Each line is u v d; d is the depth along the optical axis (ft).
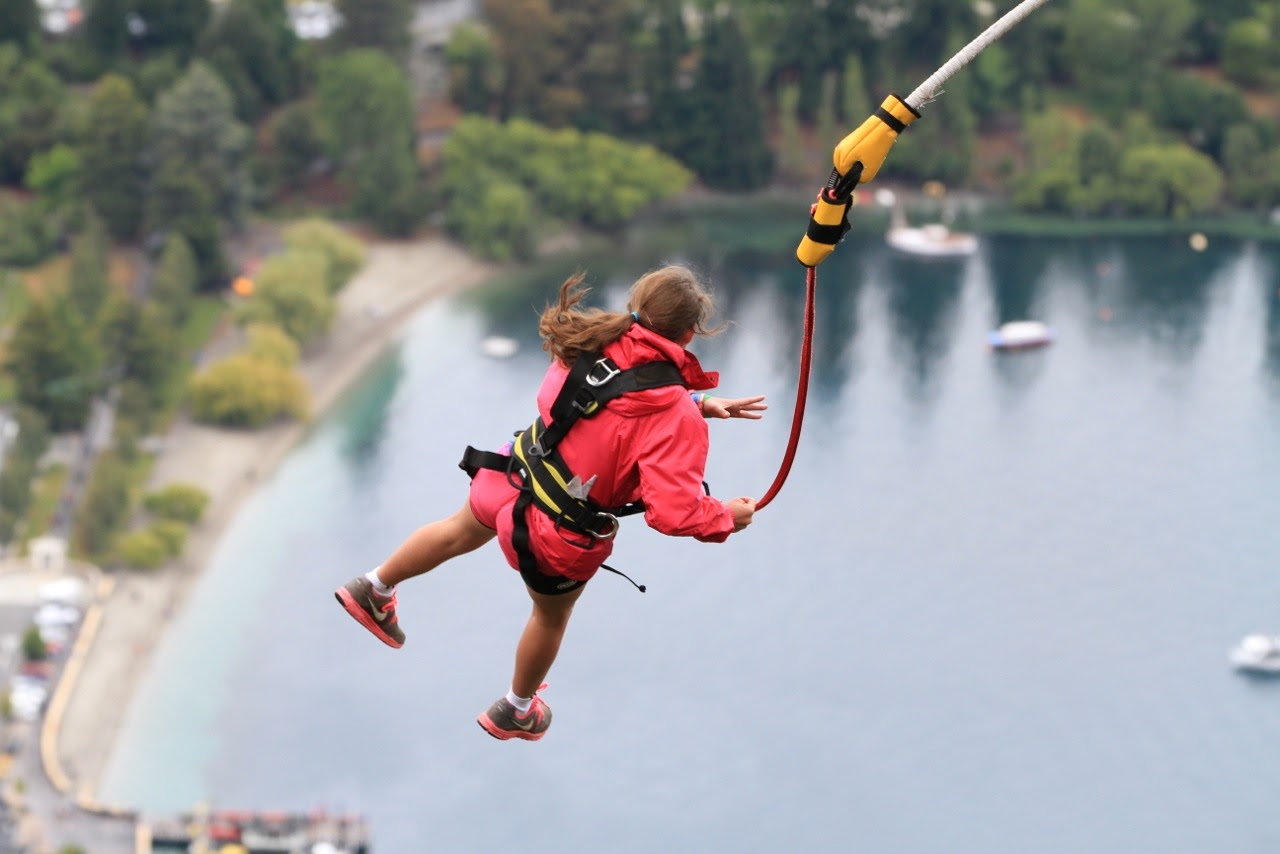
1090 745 440.45
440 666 480.23
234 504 582.35
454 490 598.34
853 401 638.53
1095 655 477.77
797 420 49.93
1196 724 449.06
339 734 453.58
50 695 466.70
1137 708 454.81
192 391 630.74
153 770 440.86
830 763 432.25
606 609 495.82
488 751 440.86
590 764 433.48
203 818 412.98
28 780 429.79
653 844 403.54
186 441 617.62
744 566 518.37
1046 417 625.82
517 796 423.23
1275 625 490.90
